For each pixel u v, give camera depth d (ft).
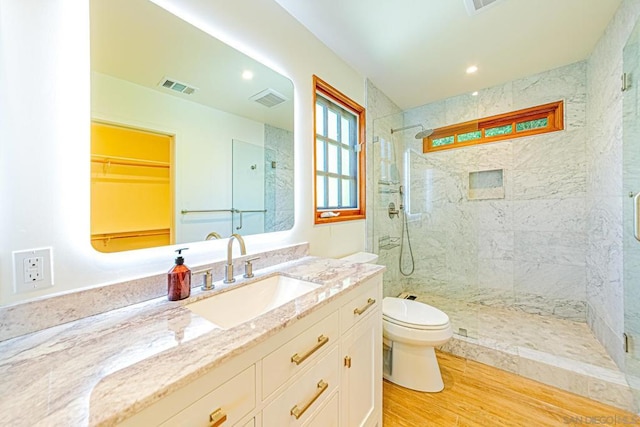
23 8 2.26
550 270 7.62
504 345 6.10
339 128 6.91
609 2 4.90
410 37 5.82
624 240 4.78
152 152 3.24
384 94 8.62
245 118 4.37
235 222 4.23
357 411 3.66
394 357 5.57
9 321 2.11
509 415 4.56
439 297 9.25
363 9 4.95
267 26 4.55
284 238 4.97
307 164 5.47
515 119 8.11
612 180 5.52
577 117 7.13
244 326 2.26
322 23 5.32
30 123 2.29
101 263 2.72
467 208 8.84
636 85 4.25
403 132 9.41
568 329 6.84
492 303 8.46
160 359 1.78
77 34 2.57
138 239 3.07
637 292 4.36
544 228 7.70
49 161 2.39
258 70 4.47
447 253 9.17
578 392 4.97
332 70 6.23
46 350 1.94
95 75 2.72
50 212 2.40
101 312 2.60
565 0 4.83
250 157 4.46
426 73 7.42
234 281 3.59
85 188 2.63
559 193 7.47
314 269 4.24
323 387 2.88
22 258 2.23
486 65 7.07
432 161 9.29
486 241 8.57
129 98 3.03
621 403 4.59
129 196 3.02
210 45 3.79
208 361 1.75
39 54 2.34
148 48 3.18
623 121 4.77
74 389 1.51
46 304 2.29
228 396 1.91
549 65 7.14
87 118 2.65
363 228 7.51
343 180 7.05
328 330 3.02
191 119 3.67
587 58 6.81
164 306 2.77
